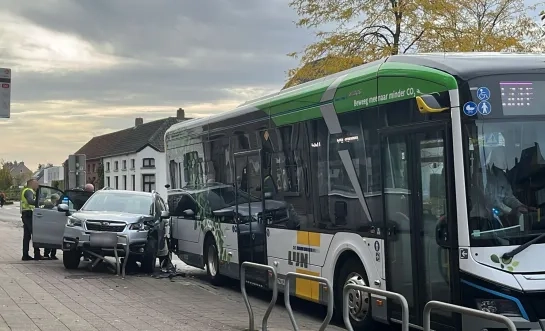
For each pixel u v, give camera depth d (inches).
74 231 590.2
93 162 2942.9
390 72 315.0
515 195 266.4
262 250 440.1
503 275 256.8
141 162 2492.6
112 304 421.1
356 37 745.0
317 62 752.3
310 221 382.9
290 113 406.6
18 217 1900.8
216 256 524.1
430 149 286.0
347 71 360.8
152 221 613.3
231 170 491.2
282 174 415.5
